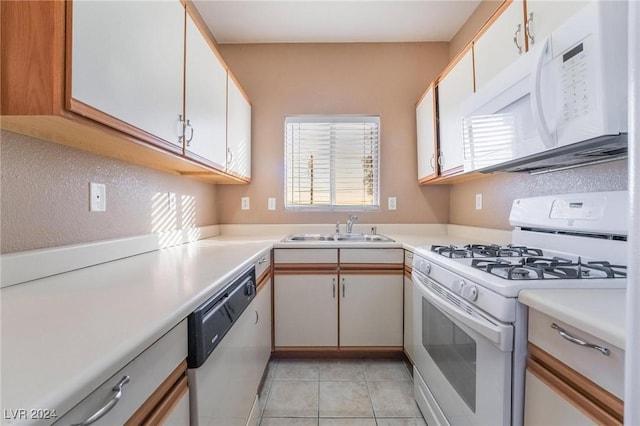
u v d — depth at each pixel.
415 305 1.62
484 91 1.33
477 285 0.98
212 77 1.65
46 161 0.96
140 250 1.43
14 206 0.86
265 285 1.78
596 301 0.72
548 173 1.48
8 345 0.48
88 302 0.70
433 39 2.53
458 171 1.79
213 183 2.46
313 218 2.57
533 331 0.80
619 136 0.83
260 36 2.46
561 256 1.25
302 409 1.58
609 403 0.59
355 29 2.39
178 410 0.68
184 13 1.32
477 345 0.98
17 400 0.35
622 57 0.81
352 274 2.02
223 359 0.96
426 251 1.50
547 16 1.09
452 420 1.16
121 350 0.48
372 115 2.57
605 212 1.08
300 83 2.57
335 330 2.02
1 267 0.81
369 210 2.58
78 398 0.39
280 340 2.02
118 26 0.89
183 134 1.30
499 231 1.85
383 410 1.57
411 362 1.85
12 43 0.71
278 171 2.56
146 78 1.03
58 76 0.71
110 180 1.26
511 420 0.85
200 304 0.78
